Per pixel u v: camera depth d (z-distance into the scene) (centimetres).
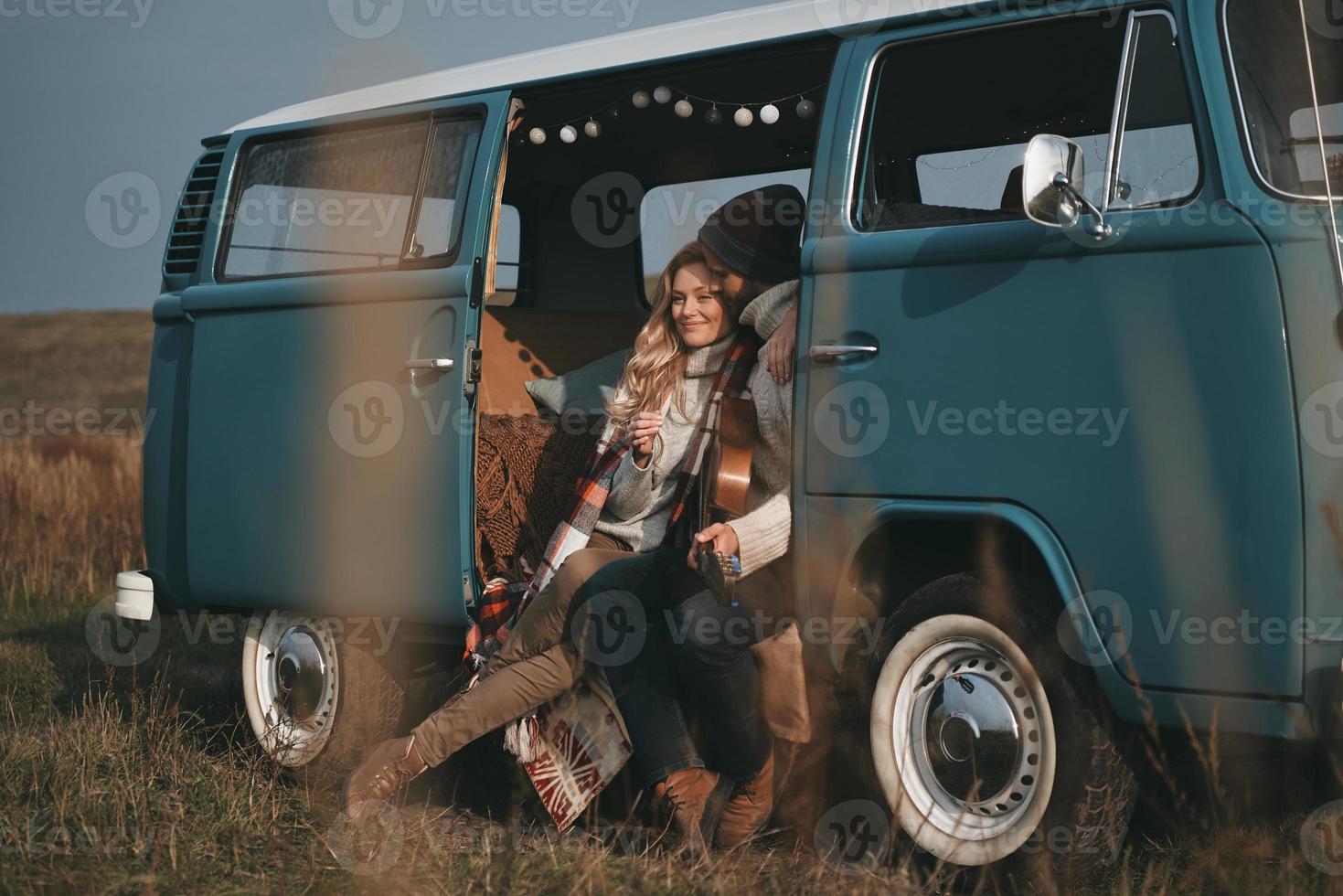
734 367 393
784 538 359
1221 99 301
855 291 350
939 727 343
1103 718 318
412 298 437
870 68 361
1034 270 321
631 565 373
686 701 379
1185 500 298
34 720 525
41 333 4206
